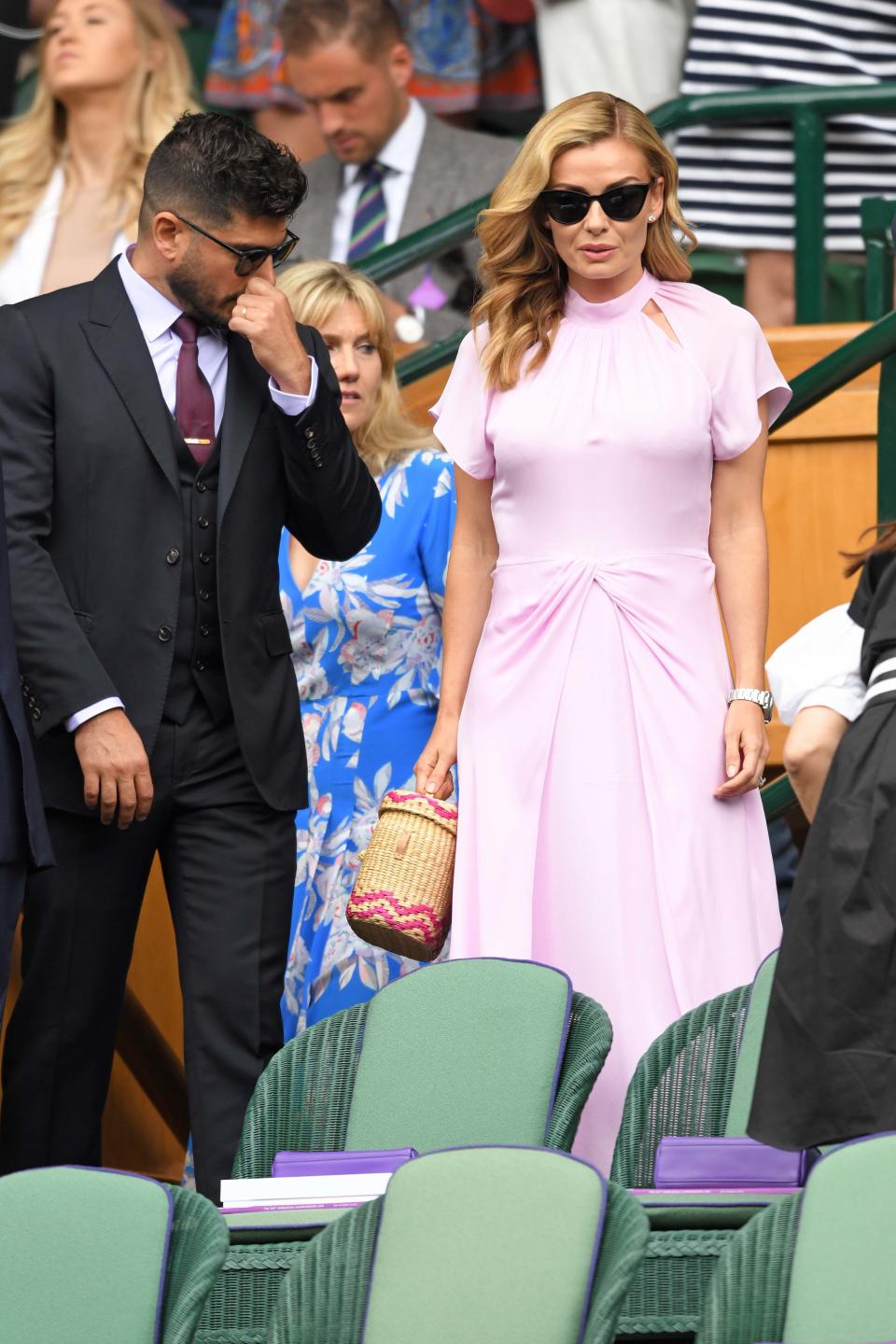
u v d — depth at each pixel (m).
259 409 15.06
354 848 17.08
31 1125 14.87
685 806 14.32
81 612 14.71
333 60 24.69
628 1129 12.81
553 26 24.41
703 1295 10.94
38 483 14.63
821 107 22.12
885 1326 9.53
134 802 14.48
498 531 14.95
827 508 19.30
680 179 22.78
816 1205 9.83
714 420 14.70
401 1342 9.85
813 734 11.76
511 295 14.92
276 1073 13.47
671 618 14.51
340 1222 10.41
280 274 17.73
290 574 17.52
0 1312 10.34
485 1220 10.00
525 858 14.42
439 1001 13.36
